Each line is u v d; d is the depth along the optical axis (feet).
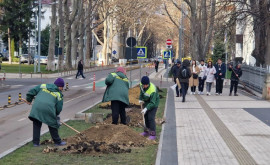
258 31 105.19
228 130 42.75
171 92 93.71
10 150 33.27
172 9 237.25
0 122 50.52
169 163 28.94
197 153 32.14
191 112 57.52
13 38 258.57
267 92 74.43
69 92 96.22
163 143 36.19
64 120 49.93
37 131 35.17
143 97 38.63
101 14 252.42
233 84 83.05
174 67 82.43
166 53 116.06
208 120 49.90
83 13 215.72
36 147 34.76
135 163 28.91
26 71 178.09
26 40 268.82
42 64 269.85
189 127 44.93
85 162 29.19
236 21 94.89
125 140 36.27
